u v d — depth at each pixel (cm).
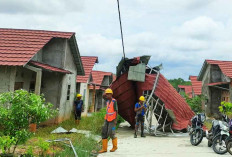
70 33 1546
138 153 811
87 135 1048
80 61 1803
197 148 918
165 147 933
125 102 1487
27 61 1127
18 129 618
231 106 1345
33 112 607
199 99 2552
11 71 1154
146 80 1372
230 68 2277
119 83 1441
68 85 1702
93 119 1520
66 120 1620
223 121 870
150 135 1309
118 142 1043
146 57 1389
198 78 3106
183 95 2772
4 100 602
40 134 1052
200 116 995
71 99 1775
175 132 1421
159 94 1341
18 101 603
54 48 1542
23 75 1311
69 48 1642
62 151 731
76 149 753
